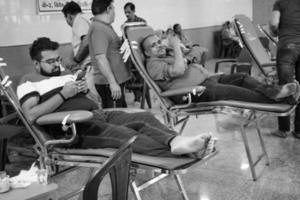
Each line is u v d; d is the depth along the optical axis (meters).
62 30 6.28
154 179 2.40
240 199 2.62
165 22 9.06
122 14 7.71
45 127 2.50
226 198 2.65
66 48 6.36
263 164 3.22
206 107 3.13
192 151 2.16
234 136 4.01
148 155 2.23
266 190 2.74
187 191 2.77
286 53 3.74
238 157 3.40
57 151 2.40
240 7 12.62
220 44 11.26
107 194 2.72
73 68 4.03
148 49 3.35
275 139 3.86
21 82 2.61
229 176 3.01
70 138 2.35
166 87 3.34
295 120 3.81
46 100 2.50
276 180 2.90
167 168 2.03
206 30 10.88
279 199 2.60
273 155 3.42
